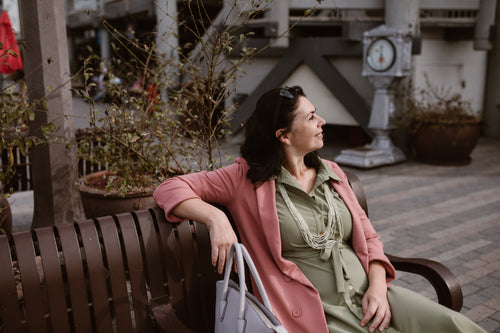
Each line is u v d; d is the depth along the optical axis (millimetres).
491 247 4242
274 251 1913
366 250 2076
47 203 3506
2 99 2816
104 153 3314
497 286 3477
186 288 1981
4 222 3291
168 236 1945
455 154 7570
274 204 1964
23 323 1635
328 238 2018
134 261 1843
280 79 8641
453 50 9281
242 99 9062
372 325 1866
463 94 9828
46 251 1667
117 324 1795
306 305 1886
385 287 1998
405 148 8266
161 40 3168
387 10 7461
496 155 8523
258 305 1524
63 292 1679
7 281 1576
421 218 5070
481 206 5484
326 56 8305
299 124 2018
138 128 2984
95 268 1749
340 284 1950
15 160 4191
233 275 2088
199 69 2885
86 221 1812
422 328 1844
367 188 6328
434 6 8250
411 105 7836
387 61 7188
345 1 7836
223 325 1639
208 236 2043
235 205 2008
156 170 2893
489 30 8492
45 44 3342
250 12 2742
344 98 8148
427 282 3531
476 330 1802
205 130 2863
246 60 2809
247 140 2070
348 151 7609
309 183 2162
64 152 3473
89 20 15930
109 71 3086
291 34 8320
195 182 1969
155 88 3193
